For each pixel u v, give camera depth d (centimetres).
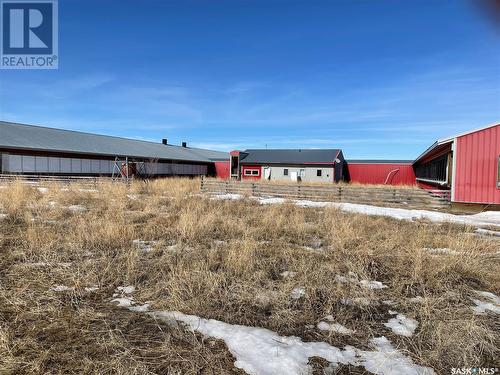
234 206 1245
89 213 995
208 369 288
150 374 278
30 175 2320
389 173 3628
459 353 318
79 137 3130
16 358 290
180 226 785
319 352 318
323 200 1648
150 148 3781
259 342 330
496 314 402
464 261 559
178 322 369
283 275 511
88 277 476
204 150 5512
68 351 307
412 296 451
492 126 1362
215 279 469
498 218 1199
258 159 3659
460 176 1412
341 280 492
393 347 330
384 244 667
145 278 495
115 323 361
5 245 632
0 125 2602
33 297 414
